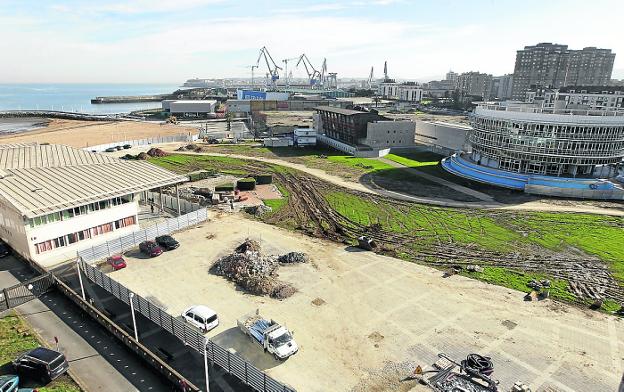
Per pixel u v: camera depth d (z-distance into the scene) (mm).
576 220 61375
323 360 29859
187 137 135750
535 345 31891
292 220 60812
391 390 27031
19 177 51875
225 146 124312
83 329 33344
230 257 45031
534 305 37719
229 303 37438
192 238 53062
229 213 63438
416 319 35219
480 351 31109
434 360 29953
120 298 36094
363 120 118125
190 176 84812
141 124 182250
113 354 30328
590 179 76062
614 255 49188
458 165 91500
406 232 56281
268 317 35281
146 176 57969
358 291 39844
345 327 33938
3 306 35812
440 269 45000
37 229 43906
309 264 45688
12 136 143625
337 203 69125
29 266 44469
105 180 54625
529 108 88062
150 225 57125
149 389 26891
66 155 64375
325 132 138250
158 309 31891
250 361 29672
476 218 62188
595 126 73500
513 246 51719
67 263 44906
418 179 85438
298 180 84188
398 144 118875
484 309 36938
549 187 73375
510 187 77438
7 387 25047
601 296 39469
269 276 41844
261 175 86750
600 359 30312
